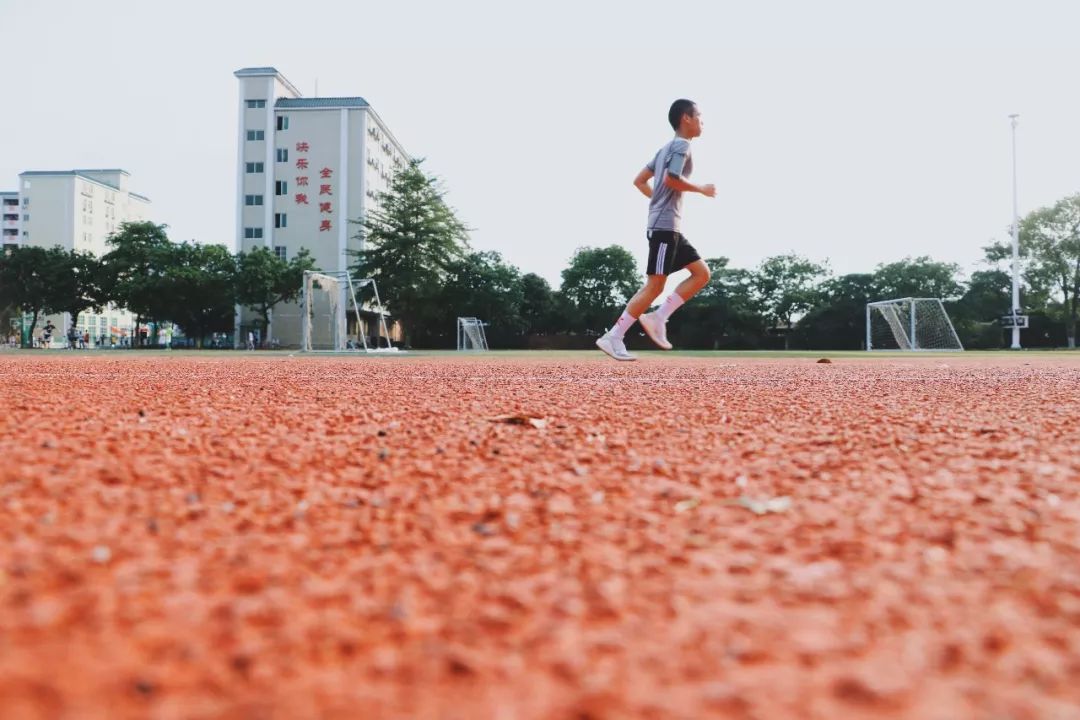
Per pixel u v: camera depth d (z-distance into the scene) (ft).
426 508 5.23
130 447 7.44
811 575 3.79
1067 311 153.28
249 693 2.52
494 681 2.64
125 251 161.68
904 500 5.49
